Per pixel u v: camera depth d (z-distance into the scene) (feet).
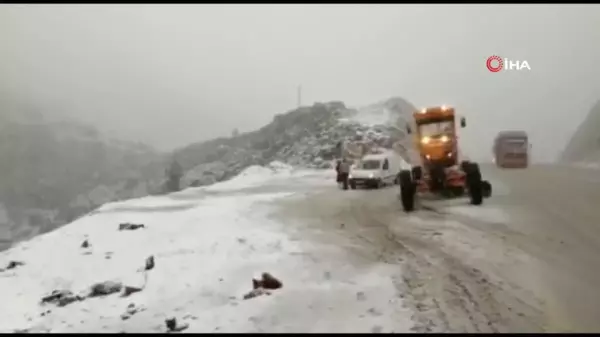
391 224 37.58
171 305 22.47
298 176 94.07
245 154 129.39
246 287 24.30
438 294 21.81
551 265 24.85
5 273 29.04
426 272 24.90
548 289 21.70
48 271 28.96
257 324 19.79
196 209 49.80
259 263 27.94
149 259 28.37
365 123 117.19
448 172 45.75
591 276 23.02
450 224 35.58
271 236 34.94
